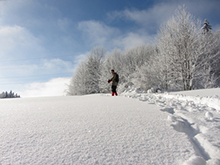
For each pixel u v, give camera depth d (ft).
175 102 13.91
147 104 12.45
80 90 87.61
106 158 3.95
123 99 16.65
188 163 3.50
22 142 4.88
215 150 4.38
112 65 74.43
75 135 5.49
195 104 12.71
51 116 8.29
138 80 42.68
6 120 7.54
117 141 4.99
